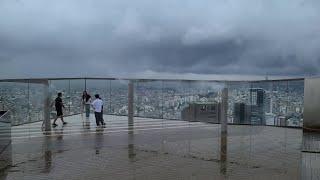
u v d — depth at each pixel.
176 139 15.30
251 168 10.68
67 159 11.71
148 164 11.14
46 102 18.31
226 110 18.22
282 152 12.74
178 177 9.81
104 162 11.34
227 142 14.66
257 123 19.22
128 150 13.09
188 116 19.89
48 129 17.55
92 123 19.62
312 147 13.52
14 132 16.53
